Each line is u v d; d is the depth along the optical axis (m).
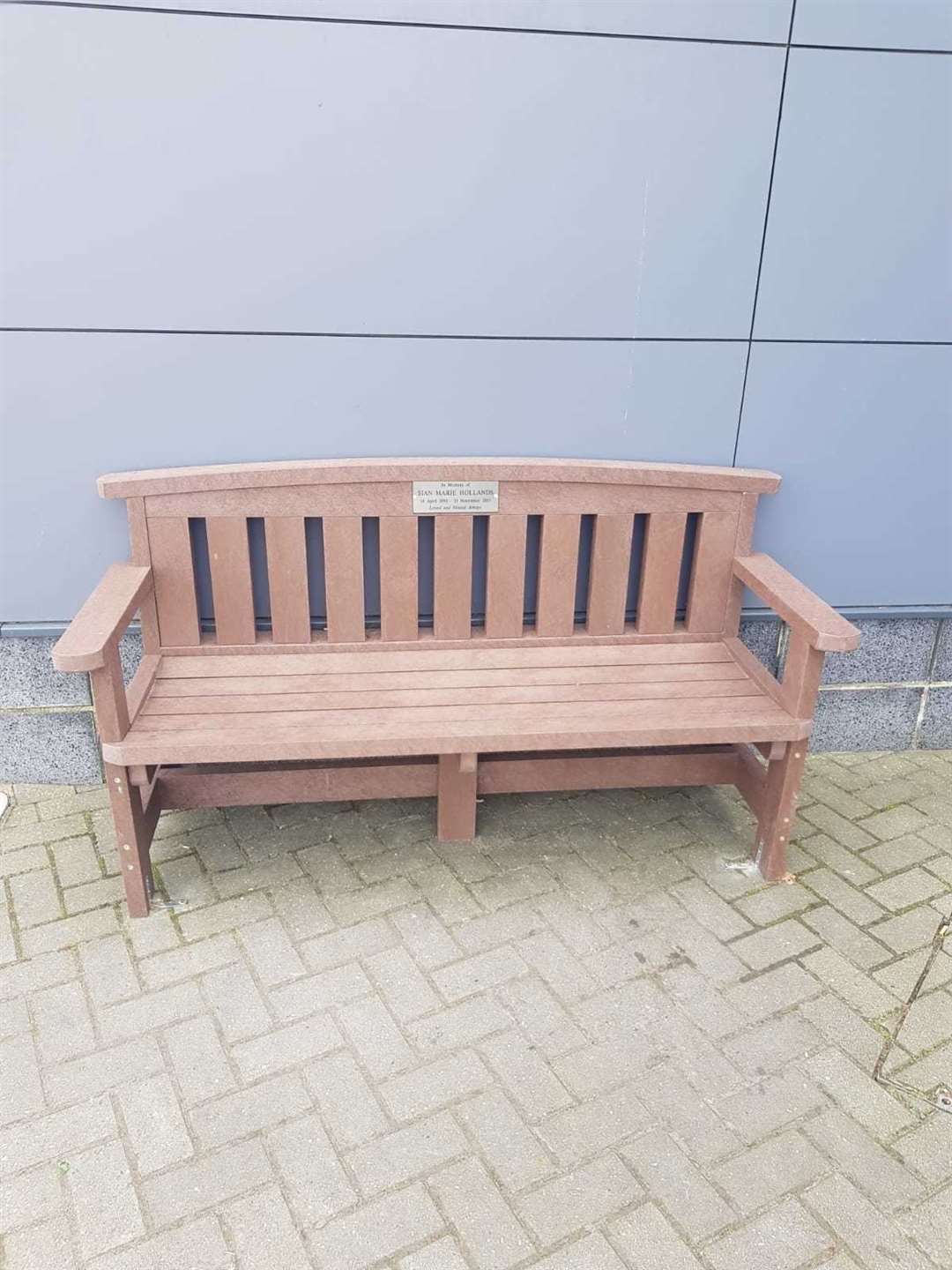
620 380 3.19
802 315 3.19
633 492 3.18
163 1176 2.16
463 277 3.00
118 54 2.66
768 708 2.93
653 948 2.83
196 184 2.81
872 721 3.85
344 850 3.22
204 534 3.23
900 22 2.88
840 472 3.41
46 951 2.77
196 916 2.91
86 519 3.15
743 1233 2.06
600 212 2.98
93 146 2.74
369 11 2.69
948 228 3.14
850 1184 2.17
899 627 3.69
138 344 2.96
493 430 3.20
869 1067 2.46
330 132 2.80
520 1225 2.07
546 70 2.81
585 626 3.44
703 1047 2.51
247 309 2.96
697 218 3.03
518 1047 2.50
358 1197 2.12
